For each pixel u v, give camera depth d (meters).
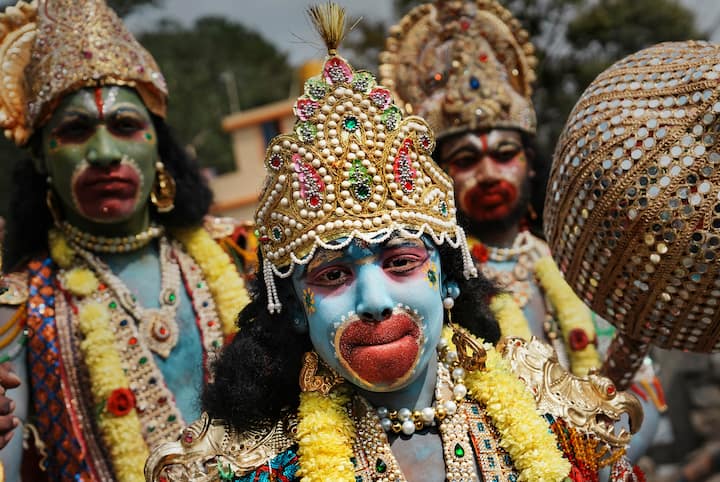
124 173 3.22
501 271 3.47
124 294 3.22
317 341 1.99
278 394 2.11
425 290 1.98
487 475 1.97
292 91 11.02
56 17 3.31
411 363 1.95
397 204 1.98
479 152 3.53
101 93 3.23
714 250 1.94
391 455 1.99
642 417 2.20
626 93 2.07
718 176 1.93
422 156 2.04
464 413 2.05
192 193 3.49
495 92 3.55
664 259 1.99
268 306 2.06
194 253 3.40
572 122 2.17
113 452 3.00
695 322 2.05
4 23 3.35
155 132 3.44
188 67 11.91
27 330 3.08
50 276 3.23
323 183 1.96
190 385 3.19
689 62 2.04
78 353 3.09
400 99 3.67
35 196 3.43
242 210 8.88
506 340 2.23
